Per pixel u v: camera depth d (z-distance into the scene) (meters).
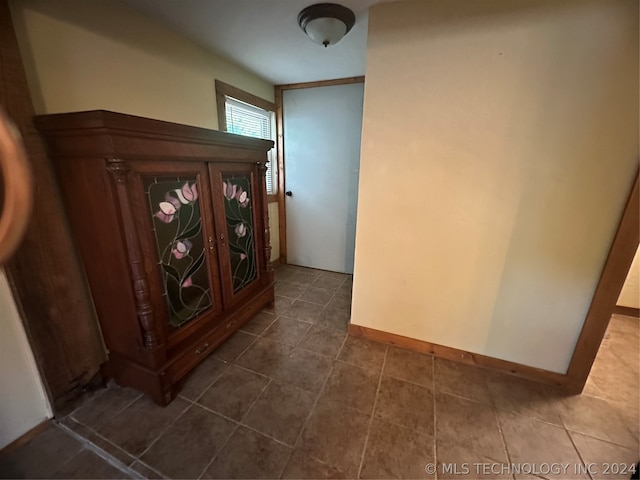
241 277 2.09
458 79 1.42
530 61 1.29
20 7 1.13
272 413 1.41
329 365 1.77
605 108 1.25
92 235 1.29
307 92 2.99
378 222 1.79
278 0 1.45
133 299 1.30
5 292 1.16
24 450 1.22
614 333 2.13
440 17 1.38
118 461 1.17
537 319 1.59
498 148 1.44
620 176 1.29
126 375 1.50
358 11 1.53
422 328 1.87
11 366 1.20
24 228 0.46
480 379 1.67
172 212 1.43
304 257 3.55
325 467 1.16
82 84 1.37
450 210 1.61
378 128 1.63
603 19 1.17
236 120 2.64
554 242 1.46
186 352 1.55
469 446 1.26
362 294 1.98
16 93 1.11
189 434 1.29
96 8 1.39
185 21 1.67
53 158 1.24
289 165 3.30
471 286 1.68
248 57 2.25
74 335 1.41
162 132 1.25
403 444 1.26
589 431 1.34
